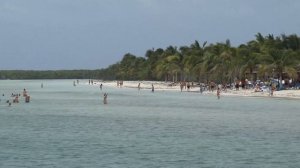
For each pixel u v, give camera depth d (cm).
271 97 16988
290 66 18438
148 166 5053
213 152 5812
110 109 12769
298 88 19100
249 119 9756
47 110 12544
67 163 5188
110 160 5341
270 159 5409
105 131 7819
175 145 6338
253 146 6247
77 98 18625
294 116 10369
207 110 12131
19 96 19650
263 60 18812
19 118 10188
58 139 6900
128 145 6341
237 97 17650
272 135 7269
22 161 5288
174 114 11031
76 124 8912
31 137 7112
